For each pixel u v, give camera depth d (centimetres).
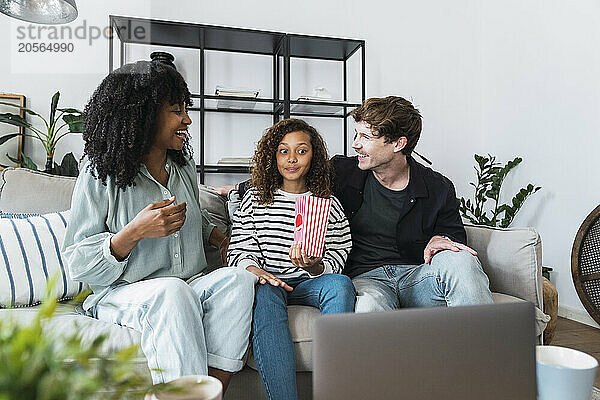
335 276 149
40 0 155
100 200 143
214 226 177
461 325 67
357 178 181
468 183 383
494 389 67
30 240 155
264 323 132
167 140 150
